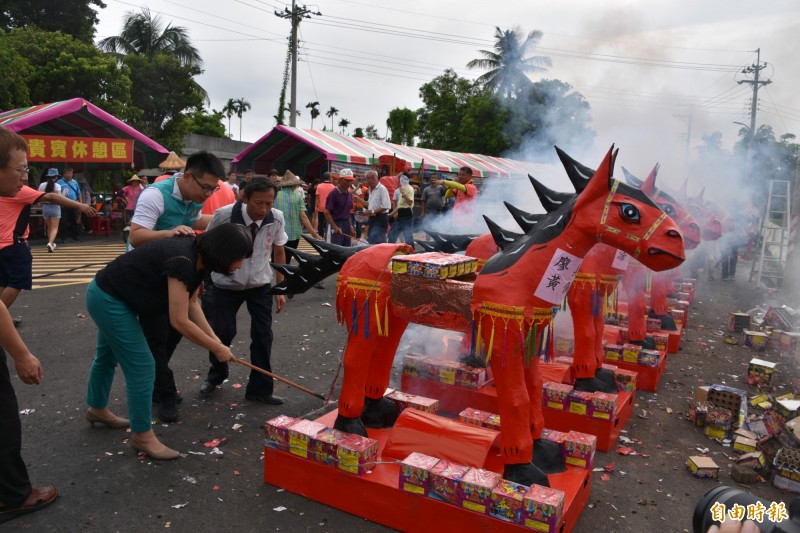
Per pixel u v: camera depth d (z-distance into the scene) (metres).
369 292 3.18
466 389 4.30
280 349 5.86
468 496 2.67
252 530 2.84
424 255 3.29
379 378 3.68
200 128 36.81
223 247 3.15
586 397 3.97
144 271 3.21
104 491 3.13
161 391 4.02
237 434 3.89
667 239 2.71
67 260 10.62
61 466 3.37
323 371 5.25
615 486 3.49
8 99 15.38
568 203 2.95
